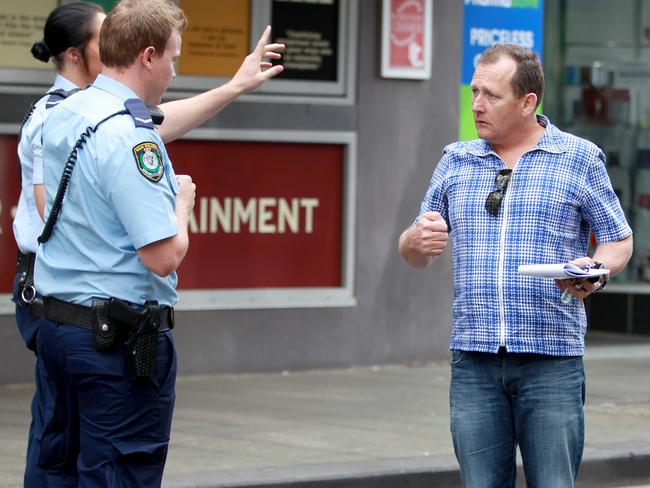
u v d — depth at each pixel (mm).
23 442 15328
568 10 26234
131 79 8453
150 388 8469
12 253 18938
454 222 9289
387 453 15125
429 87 21750
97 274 8305
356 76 21188
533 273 8617
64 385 8648
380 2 21219
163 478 13484
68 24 9938
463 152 9344
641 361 23438
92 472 8469
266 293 20719
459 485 14516
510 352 8984
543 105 26219
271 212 20781
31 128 9555
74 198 8336
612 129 26516
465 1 22047
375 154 21375
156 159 8203
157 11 8398
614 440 16172
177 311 20094
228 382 19953
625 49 26406
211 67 20172
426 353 21969
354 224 21281
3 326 18922
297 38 20719
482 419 9164
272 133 20594
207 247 20344
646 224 26547
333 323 21203
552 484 9070
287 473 13844
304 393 19156
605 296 26703
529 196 9016
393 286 21625
